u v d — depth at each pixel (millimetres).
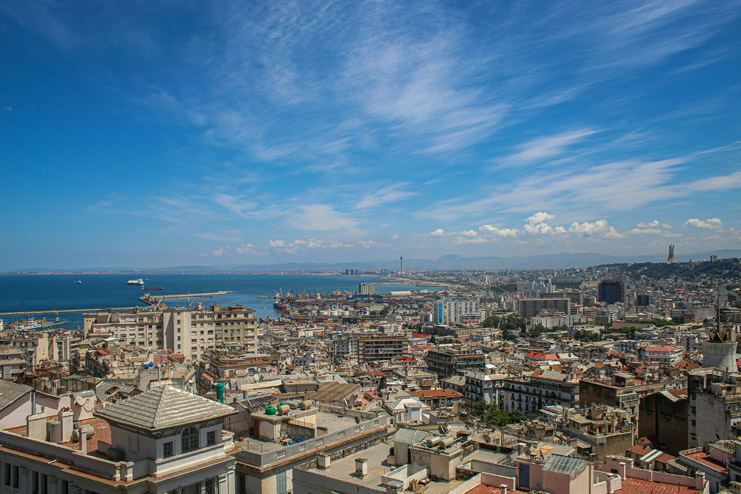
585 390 186000
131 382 135625
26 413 70062
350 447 75125
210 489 56969
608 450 121188
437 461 59781
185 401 56562
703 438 127750
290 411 79875
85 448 58094
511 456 65250
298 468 64812
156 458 52812
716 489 73625
